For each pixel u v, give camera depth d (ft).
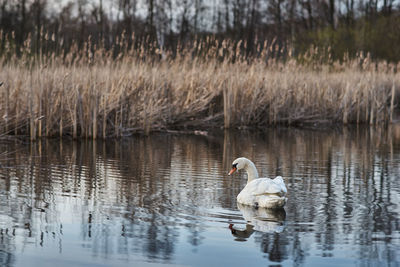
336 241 18.52
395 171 31.78
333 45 114.42
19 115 45.27
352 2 144.05
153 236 18.90
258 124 60.39
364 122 66.08
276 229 19.79
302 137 50.37
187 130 54.85
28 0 116.37
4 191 25.35
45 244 18.04
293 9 147.64
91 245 17.99
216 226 20.08
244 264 16.40
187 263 16.52
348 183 28.02
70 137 46.55
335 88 67.67
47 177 28.84
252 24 131.95
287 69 64.18
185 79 57.11
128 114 50.01
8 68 47.50
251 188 23.09
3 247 17.72
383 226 20.21
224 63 61.00
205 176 29.73
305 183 27.96
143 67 54.70
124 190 25.86
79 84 46.60
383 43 115.24
